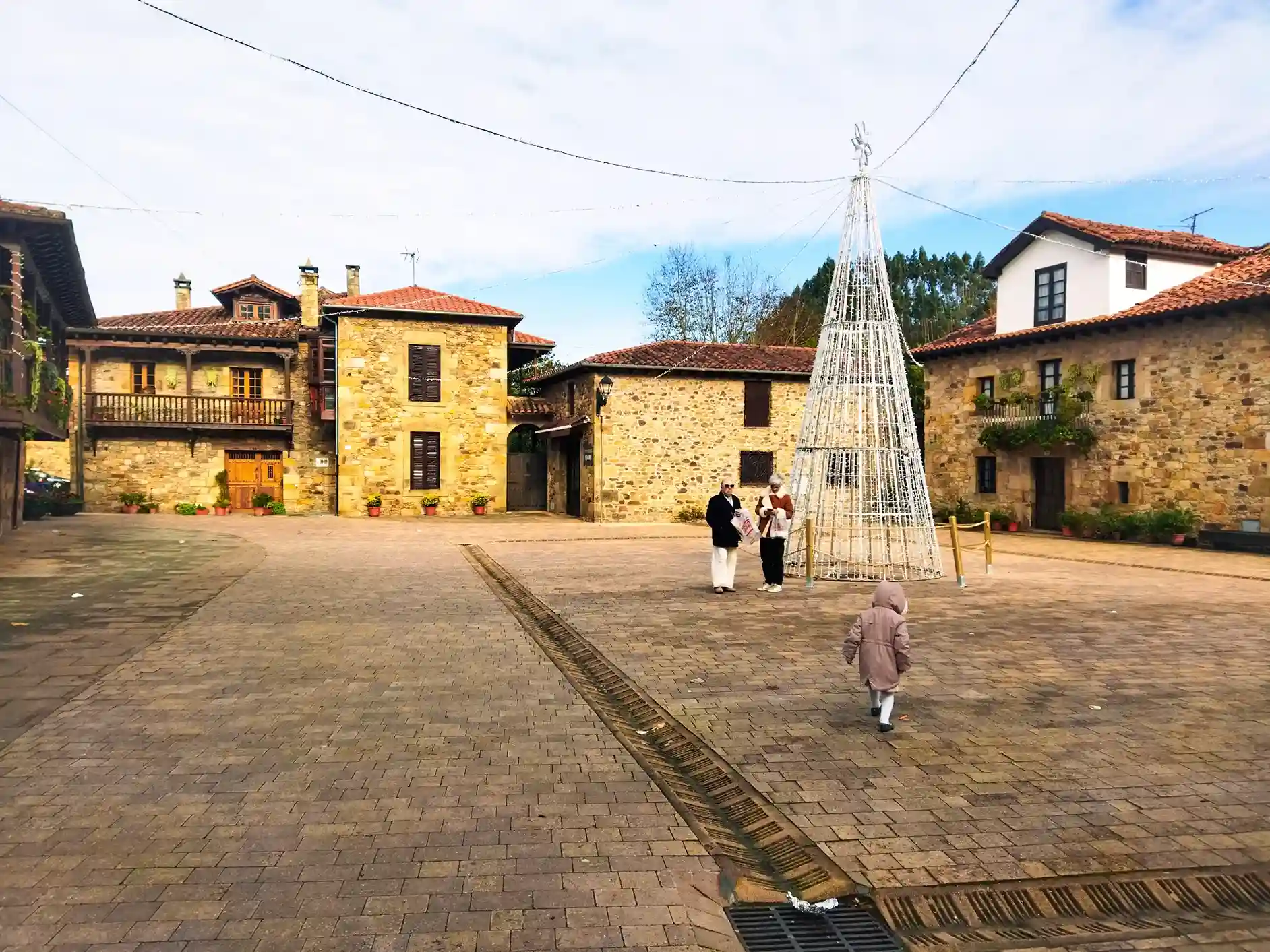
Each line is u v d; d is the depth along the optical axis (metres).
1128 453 18.75
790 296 43.16
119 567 12.70
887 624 5.46
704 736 5.33
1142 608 9.91
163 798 4.25
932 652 7.62
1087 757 4.93
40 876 3.44
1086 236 19.66
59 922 3.09
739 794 4.46
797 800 4.34
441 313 25.28
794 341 40.03
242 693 6.16
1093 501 19.61
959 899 3.42
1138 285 19.72
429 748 5.05
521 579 12.30
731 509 11.05
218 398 25.22
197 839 3.80
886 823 4.06
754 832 4.07
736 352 26.42
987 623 8.98
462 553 15.69
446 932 3.06
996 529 22.05
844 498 13.81
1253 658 7.36
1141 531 17.98
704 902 3.35
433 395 25.69
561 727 5.47
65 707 5.75
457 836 3.86
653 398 24.25
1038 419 20.44
